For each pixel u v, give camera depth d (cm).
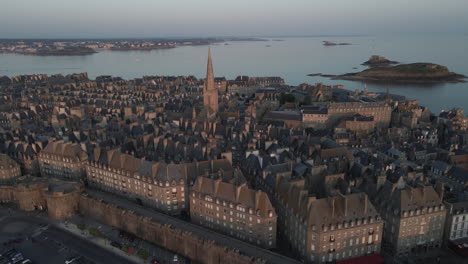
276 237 19462
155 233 19388
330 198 16850
